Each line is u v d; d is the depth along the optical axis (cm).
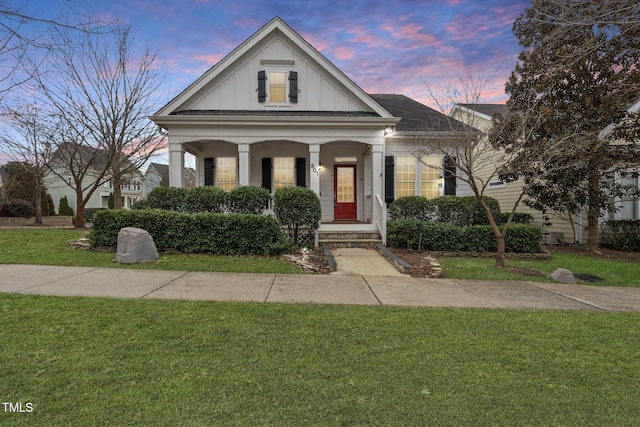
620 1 579
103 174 1296
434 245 925
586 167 974
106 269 634
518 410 235
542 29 996
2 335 324
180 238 799
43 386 243
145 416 214
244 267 696
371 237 1027
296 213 909
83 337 327
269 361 293
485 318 427
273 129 1060
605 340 363
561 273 679
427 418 222
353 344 335
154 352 301
